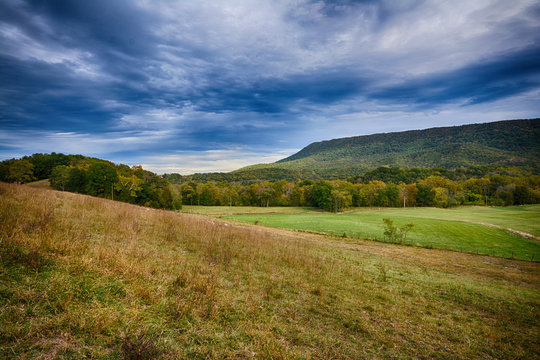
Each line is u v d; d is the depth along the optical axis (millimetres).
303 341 5543
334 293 9250
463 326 8102
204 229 15750
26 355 3191
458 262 23641
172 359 3877
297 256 14039
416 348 6262
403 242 34375
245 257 11891
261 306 6785
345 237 36000
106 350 3689
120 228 11695
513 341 7500
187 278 7203
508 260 26422
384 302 9258
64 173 62000
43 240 6672
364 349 5762
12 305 3992
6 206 9438
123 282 5988
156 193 68875
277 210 85125
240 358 4391
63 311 4250
